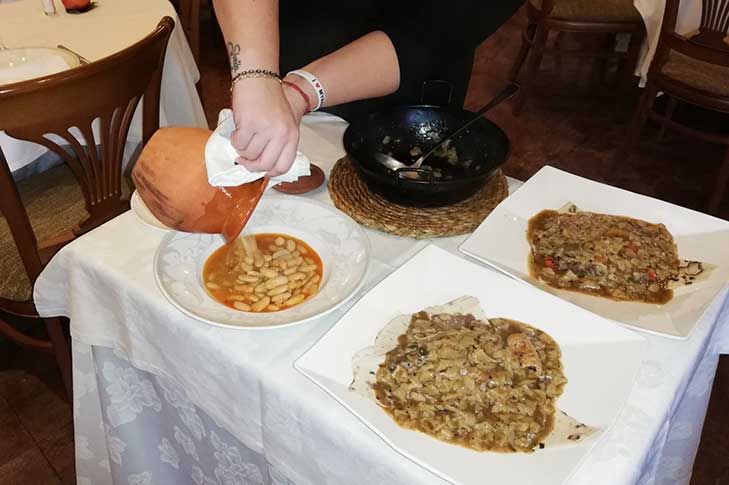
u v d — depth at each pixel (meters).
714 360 0.91
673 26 2.09
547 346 0.68
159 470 1.09
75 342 0.96
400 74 0.96
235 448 0.88
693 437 1.00
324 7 1.18
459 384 0.64
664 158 2.62
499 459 0.57
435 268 0.77
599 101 3.05
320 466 0.68
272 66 0.76
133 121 1.53
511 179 1.02
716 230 0.84
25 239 1.13
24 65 1.39
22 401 1.55
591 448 0.58
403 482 0.59
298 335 0.72
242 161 0.65
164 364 0.83
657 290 0.76
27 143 1.38
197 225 0.68
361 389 0.63
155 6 1.76
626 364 0.66
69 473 1.40
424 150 0.97
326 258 0.82
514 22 3.82
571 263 0.80
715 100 2.07
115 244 0.86
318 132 1.12
